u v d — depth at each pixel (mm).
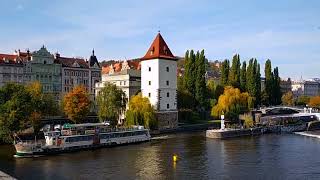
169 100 134125
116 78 155000
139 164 73688
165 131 127625
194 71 162750
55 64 163875
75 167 71062
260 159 79125
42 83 159250
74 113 120750
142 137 105750
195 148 94062
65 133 93000
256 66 188875
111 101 121562
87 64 179125
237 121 152875
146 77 134625
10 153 85188
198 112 160625
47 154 85000
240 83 187000
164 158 79938
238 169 69062
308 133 137875
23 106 94812
